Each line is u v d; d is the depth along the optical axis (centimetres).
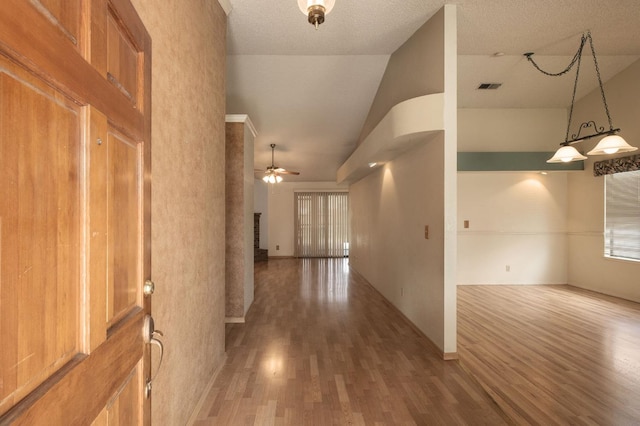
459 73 522
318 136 716
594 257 600
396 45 431
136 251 113
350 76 522
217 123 290
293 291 603
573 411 232
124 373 99
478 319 440
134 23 110
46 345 65
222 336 306
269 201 1083
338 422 218
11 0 55
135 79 114
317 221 1086
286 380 273
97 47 84
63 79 69
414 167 404
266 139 732
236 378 276
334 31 390
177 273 198
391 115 361
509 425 216
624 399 247
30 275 61
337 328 403
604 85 563
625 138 530
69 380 70
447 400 245
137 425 111
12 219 57
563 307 497
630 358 319
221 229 303
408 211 426
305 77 523
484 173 659
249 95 567
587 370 294
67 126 72
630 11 342
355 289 619
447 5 325
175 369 194
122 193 101
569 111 641
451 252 320
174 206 193
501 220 659
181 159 205
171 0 190
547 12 343
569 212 654
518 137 647
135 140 111
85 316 77
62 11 70
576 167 609
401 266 455
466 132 645
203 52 252
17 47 56
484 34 393
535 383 271
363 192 730
